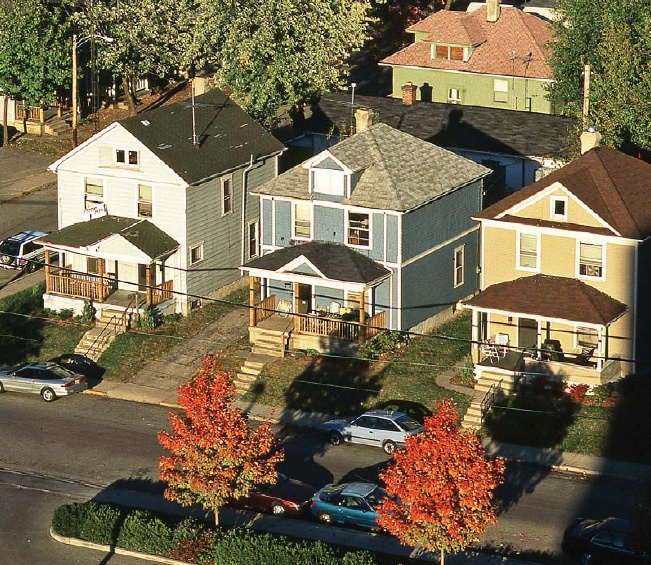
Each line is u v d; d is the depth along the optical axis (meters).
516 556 53.22
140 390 69.75
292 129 98.06
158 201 75.50
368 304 71.44
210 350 72.31
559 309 65.62
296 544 51.44
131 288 76.56
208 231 76.88
